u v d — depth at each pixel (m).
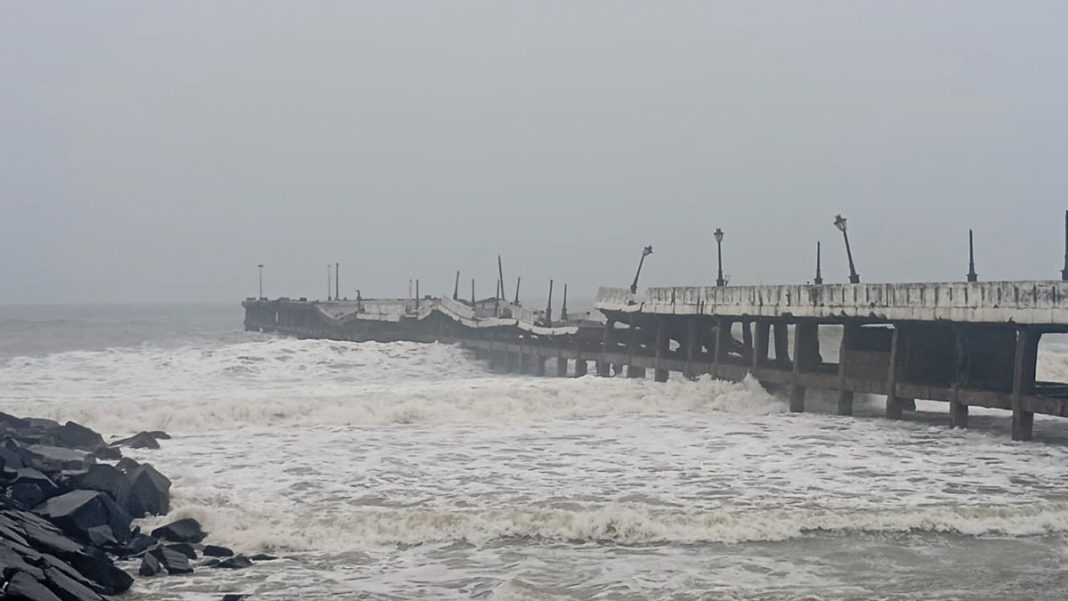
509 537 20.05
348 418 34.19
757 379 38.91
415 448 28.94
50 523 18.39
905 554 18.83
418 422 34.34
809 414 36.38
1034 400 28.20
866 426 32.88
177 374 51.34
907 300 31.91
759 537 19.95
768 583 17.06
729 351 46.41
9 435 26.62
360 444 29.58
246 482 24.05
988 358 31.81
